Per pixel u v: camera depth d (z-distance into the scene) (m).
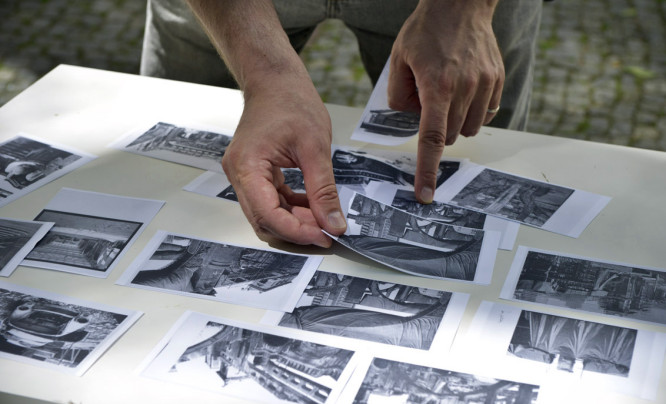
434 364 1.05
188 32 1.95
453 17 1.50
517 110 2.04
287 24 1.93
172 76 2.07
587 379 1.03
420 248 1.27
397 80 1.58
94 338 1.09
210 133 1.63
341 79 3.64
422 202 1.40
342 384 1.02
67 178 1.46
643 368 1.04
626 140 3.28
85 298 1.17
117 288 1.19
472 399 1.00
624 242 1.31
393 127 1.59
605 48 3.90
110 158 1.53
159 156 1.54
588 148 1.59
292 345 1.08
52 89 1.78
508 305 1.16
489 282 1.21
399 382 1.02
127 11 4.14
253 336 1.10
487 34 1.54
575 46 3.91
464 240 1.30
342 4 1.90
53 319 1.12
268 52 1.45
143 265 1.24
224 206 1.40
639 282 1.21
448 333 1.10
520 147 1.59
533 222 1.36
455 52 1.47
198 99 1.76
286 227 1.26
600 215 1.38
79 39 3.87
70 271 1.22
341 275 1.22
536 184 1.47
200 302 1.16
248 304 1.16
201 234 1.32
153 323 1.12
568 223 1.35
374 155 1.55
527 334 1.10
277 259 1.26
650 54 3.86
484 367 1.05
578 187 1.46
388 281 1.21
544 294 1.18
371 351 1.07
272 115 1.34
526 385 1.02
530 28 1.94
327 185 1.28
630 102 3.52
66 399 1.00
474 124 1.56
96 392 1.01
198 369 1.04
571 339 1.09
